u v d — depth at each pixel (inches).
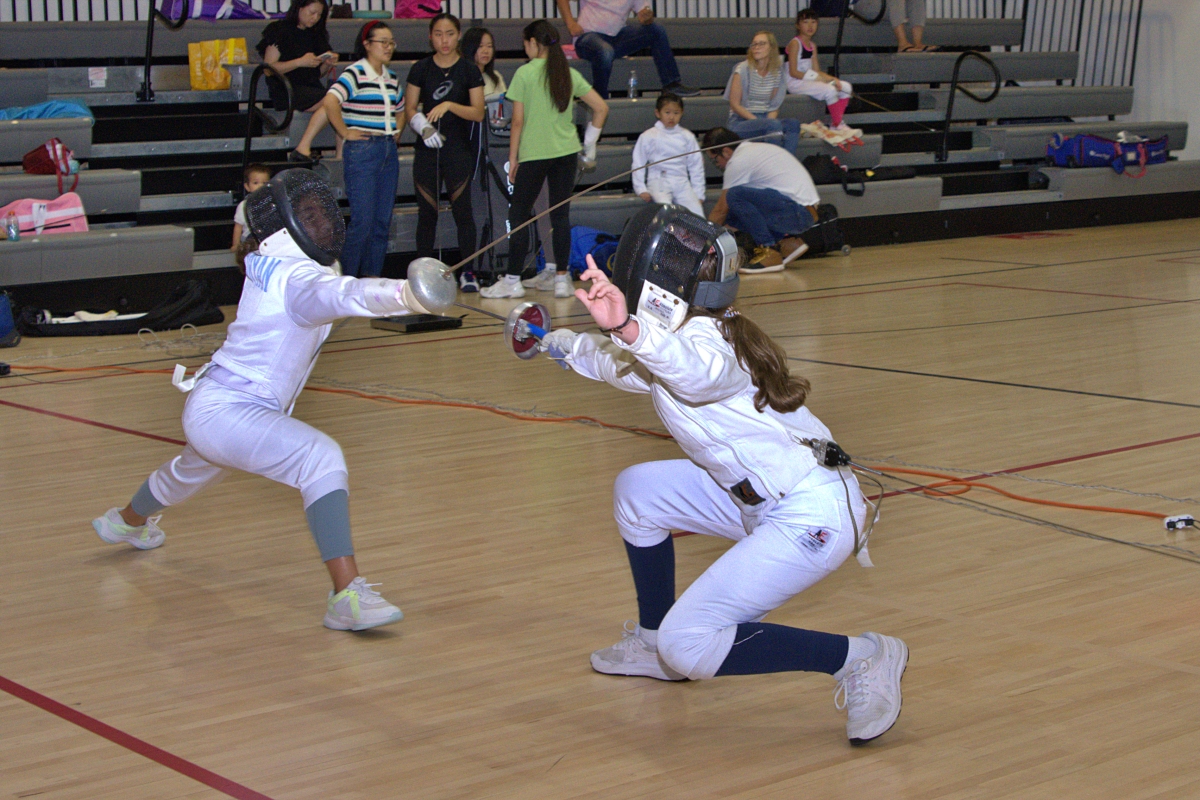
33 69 422.0
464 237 377.7
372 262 362.6
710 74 533.3
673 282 95.5
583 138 428.1
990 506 167.2
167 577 146.9
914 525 160.1
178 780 96.2
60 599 139.7
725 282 96.5
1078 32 640.4
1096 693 109.2
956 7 665.6
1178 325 308.7
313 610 135.7
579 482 183.5
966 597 134.3
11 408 241.1
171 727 106.3
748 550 97.9
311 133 371.6
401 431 218.2
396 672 118.3
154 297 367.9
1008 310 339.0
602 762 98.7
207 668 119.7
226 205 410.9
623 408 233.3
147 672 118.9
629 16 506.6
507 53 518.6
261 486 186.5
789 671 107.0
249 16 469.4
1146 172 589.3
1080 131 594.6
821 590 137.6
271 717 108.3
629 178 470.6
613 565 147.7
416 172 372.5
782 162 432.8
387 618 126.3
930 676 114.0
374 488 182.4
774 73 450.0
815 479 97.7
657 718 107.2
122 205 386.3
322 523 127.8
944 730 103.0
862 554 101.3
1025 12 636.7
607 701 111.0
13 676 118.1
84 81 426.0
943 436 205.0
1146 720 103.5
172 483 147.2
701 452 98.7
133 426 224.4
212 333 335.0
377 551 154.4
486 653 122.7
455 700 111.5
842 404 230.2
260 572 148.4
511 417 227.8
